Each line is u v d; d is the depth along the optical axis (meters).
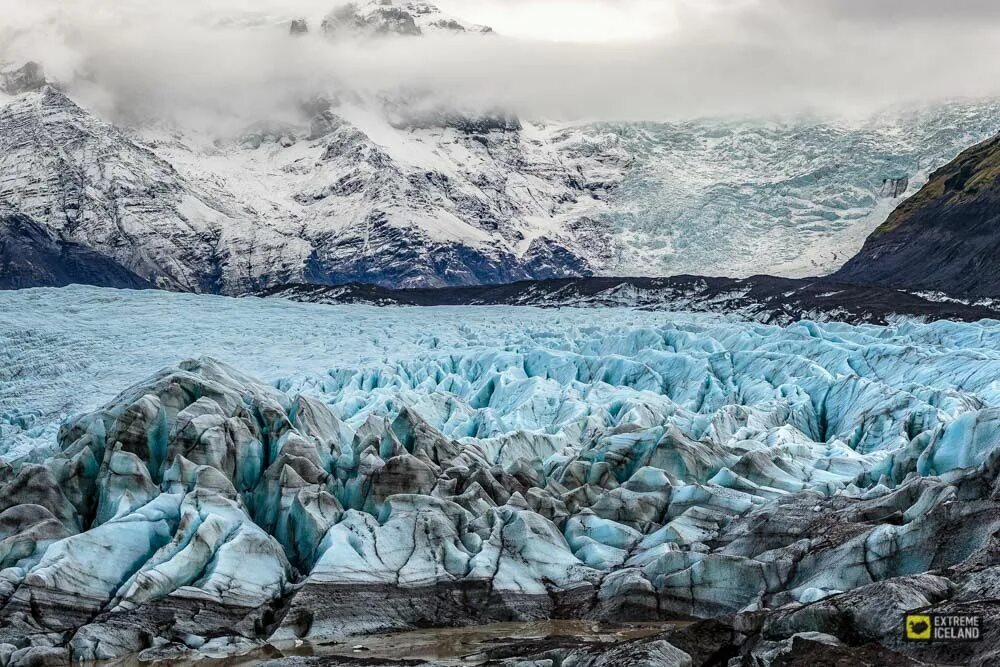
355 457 50.38
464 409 77.12
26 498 45.75
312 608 40.41
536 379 81.88
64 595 39.41
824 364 84.56
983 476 40.47
